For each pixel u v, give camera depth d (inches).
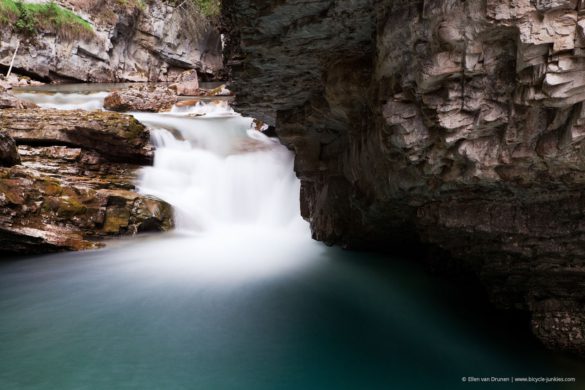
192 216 460.1
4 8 863.1
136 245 390.3
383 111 156.4
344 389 175.0
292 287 285.0
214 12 1198.3
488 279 210.1
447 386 177.0
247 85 234.8
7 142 383.6
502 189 153.0
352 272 309.7
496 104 126.4
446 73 127.5
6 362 190.2
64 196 390.3
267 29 175.9
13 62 879.7
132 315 241.8
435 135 145.4
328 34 173.5
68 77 983.0
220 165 519.5
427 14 124.4
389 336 218.8
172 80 1088.2
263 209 502.0
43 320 233.6
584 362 177.8
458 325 226.5
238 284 291.4
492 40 117.3
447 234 193.9
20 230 345.7
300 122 275.7
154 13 1143.0
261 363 192.4
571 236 154.2
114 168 470.0
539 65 109.7
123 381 176.7
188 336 216.8
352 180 271.7
